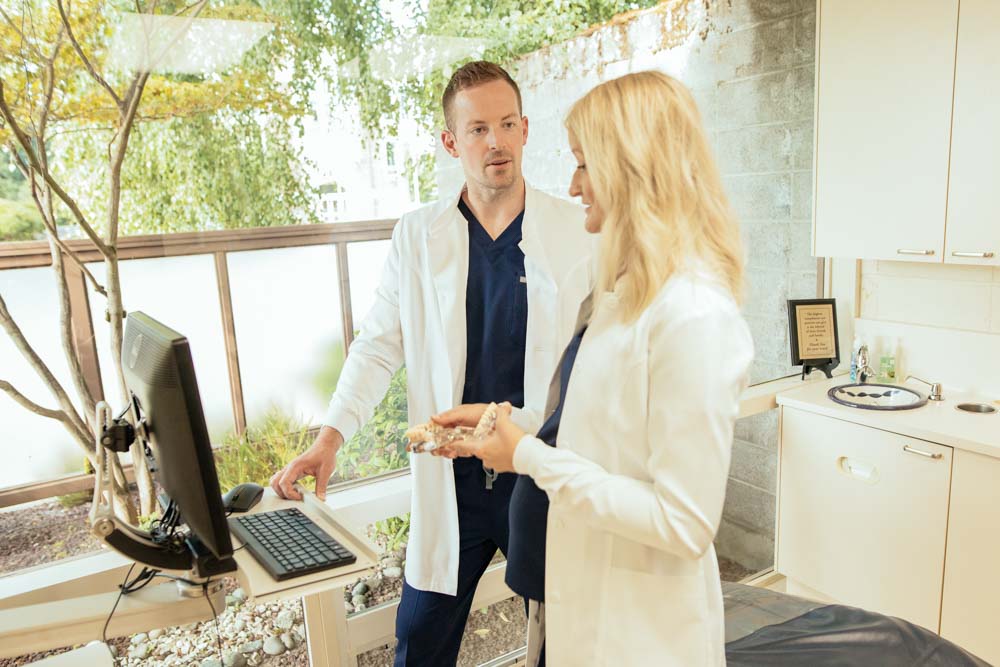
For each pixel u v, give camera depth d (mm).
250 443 1906
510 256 1703
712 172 1060
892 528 2166
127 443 1179
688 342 969
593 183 1058
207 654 1912
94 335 1685
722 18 2422
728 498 2674
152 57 1655
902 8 2096
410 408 1778
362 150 1981
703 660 1095
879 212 2250
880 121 2203
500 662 2324
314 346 1985
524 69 2152
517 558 1336
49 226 1594
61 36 1541
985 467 1908
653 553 1088
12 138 1518
